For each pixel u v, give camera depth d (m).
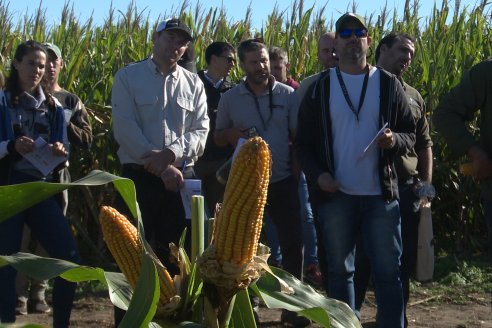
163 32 5.14
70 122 5.75
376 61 5.88
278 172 5.81
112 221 2.21
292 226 5.84
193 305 2.28
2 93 5.08
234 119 5.88
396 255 4.80
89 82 8.66
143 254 2.10
